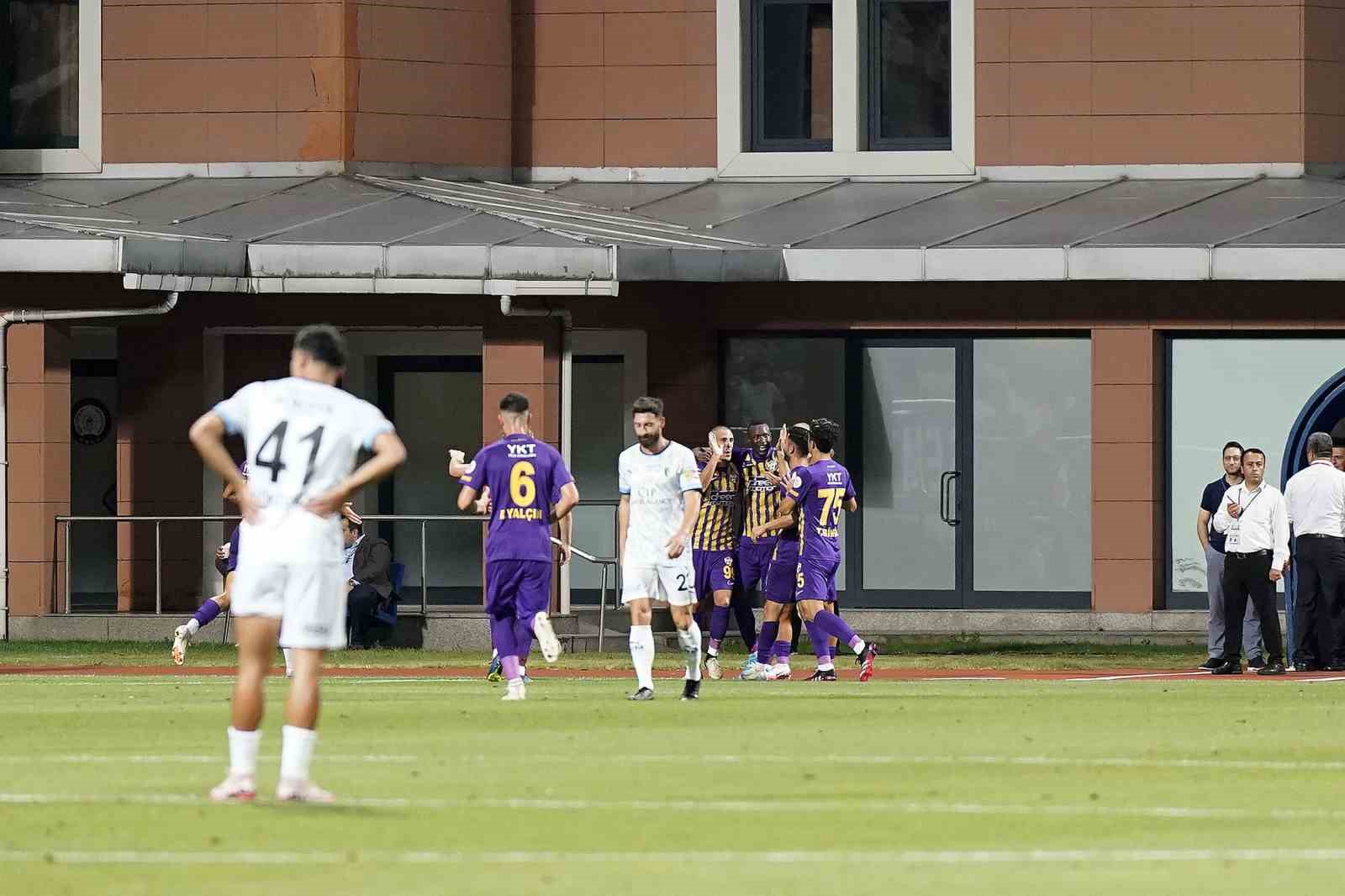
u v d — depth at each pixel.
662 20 109.00
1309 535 80.38
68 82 106.75
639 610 61.62
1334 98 106.69
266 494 36.53
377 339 104.00
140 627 94.12
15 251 89.50
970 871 31.66
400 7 104.81
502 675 71.31
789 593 75.88
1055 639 95.69
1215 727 52.91
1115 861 32.66
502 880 30.50
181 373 97.75
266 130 103.56
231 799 37.38
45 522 93.50
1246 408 96.50
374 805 37.47
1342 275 92.44
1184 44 105.94
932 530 98.31
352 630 91.62
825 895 29.61
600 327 96.19
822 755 45.91
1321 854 33.38
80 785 39.97
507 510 60.94
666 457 61.56
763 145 109.44
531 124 109.31
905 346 98.25
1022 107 106.69
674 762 44.28
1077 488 97.25
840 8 108.06
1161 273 93.44
